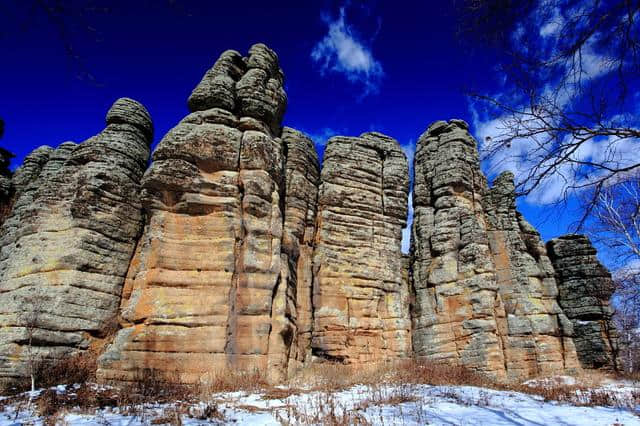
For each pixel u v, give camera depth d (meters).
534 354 25.89
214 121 20.67
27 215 20.70
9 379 16.64
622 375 27.55
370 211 25.75
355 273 23.95
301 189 24.14
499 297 27.00
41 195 21.09
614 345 31.86
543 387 19.80
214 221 18.78
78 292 18.77
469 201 27.70
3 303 18.72
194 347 16.61
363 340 22.70
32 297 18.12
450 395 15.45
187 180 18.81
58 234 19.92
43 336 17.56
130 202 21.64
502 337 26.23
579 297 33.72
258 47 24.27
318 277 23.34
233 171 19.78
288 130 25.80
